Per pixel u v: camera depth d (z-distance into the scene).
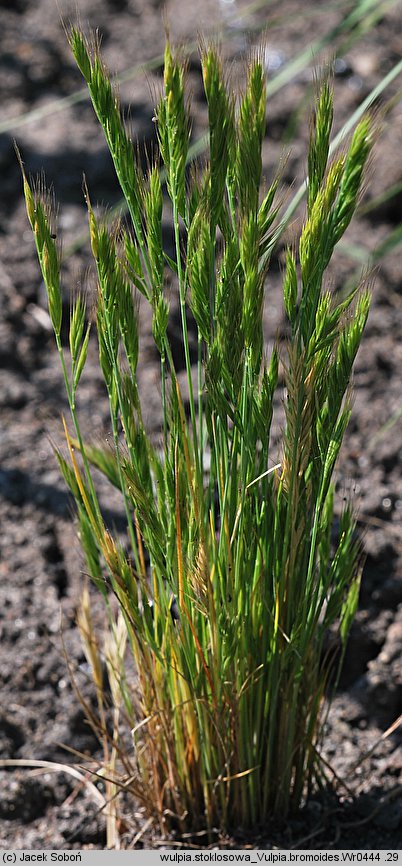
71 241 0.98
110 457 0.60
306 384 0.53
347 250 0.87
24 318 0.95
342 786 0.65
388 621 0.73
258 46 0.50
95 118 1.14
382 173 1.04
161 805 0.62
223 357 0.52
